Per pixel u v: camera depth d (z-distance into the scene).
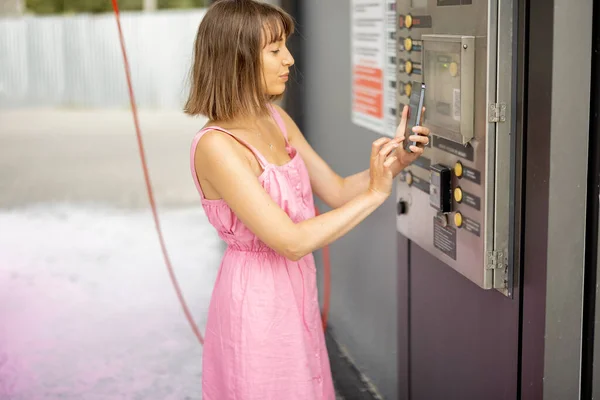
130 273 4.89
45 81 13.84
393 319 2.93
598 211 1.66
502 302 1.92
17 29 13.76
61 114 13.05
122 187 7.48
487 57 1.72
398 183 2.35
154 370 3.46
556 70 1.60
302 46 3.97
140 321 4.06
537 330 1.76
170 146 9.77
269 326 1.92
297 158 2.00
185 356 3.60
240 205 1.81
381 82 2.83
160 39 12.98
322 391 2.07
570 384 1.77
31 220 6.30
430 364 2.42
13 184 7.66
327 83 3.62
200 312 4.17
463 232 1.92
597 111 1.62
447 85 1.88
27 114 13.09
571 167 1.66
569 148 1.65
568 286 1.72
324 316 3.74
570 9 1.59
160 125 11.59
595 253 1.68
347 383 3.24
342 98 3.40
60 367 3.51
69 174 8.12
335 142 3.55
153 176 7.94
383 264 3.02
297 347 1.95
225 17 1.84
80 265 5.07
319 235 1.80
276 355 1.93
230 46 1.84
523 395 1.86
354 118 3.21
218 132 1.85
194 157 1.89
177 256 5.25
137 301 4.37
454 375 2.25
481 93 1.76
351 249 3.43
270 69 1.87
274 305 1.92
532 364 1.80
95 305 4.32
